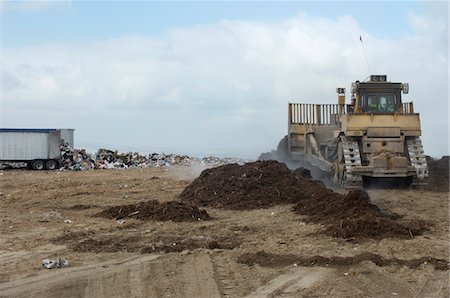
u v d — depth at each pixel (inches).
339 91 1006.4
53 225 589.3
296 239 494.3
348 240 484.1
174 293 354.3
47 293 355.9
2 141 1519.4
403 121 824.3
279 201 700.7
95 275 394.6
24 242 502.6
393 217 579.8
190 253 449.1
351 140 827.4
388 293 346.9
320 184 784.9
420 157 812.0
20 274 398.0
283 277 383.9
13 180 1131.3
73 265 422.6
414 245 459.2
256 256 435.5
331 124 1026.1
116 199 789.2
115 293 355.6
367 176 807.7
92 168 1574.8
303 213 626.5
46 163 1539.1
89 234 536.1
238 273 394.0
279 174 756.0
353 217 548.7
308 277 382.6
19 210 700.7
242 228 551.8
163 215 610.5
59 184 1027.9
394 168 791.7
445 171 981.2
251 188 726.5
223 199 714.8
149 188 935.0
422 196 745.0
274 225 564.1
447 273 386.3
